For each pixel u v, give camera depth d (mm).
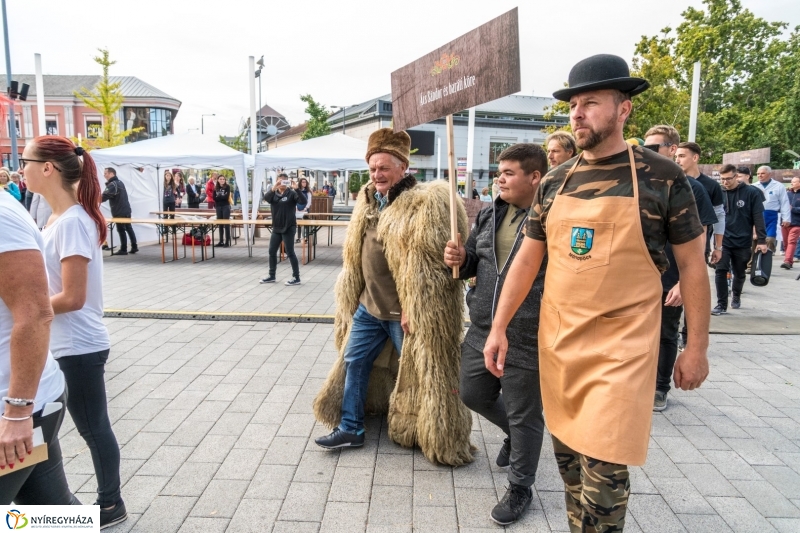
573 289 1929
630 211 1828
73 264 2170
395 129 3078
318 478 2949
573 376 1940
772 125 30219
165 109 53406
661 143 3738
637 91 1876
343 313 3438
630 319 1836
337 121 59531
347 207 32438
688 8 33062
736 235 6945
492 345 2189
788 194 10992
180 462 3104
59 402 1819
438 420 3006
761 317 6680
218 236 16312
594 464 1833
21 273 1566
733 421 3775
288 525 2537
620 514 1831
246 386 4258
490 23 2451
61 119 51875
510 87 2377
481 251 2682
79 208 2262
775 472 3102
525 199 2545
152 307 6789
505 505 2588
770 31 33000
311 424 3617
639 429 1778
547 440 3467
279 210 8469
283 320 6250
